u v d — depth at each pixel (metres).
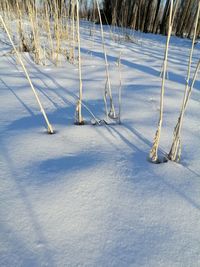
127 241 0.66
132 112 1.47
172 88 1.98
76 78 2.09
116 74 2.28
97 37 4.81
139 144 1.13
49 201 0.77
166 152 1.08
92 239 0.66
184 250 0.65
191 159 1.04
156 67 2.73
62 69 2.35
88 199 0.79
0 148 1.03
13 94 1.64
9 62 2.47
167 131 1.26
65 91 1.76
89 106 1.53
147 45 4.69
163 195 0.83
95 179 0.87
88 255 0.62
